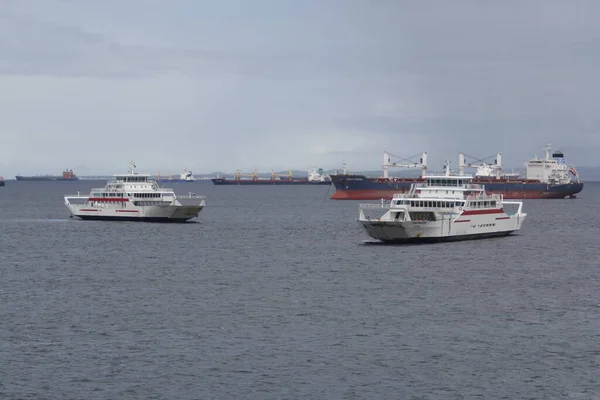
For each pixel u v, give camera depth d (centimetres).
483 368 7369
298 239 18938
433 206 16950
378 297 10619
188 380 7038
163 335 8450
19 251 16238
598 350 7919
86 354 7744
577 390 6831
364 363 7500
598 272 13075
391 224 16150
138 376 7131
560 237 19338
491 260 14325
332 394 6738
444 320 9194
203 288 11388
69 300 10388
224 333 8550
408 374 7206
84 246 17150
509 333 8569
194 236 19562
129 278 12381
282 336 8438
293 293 10944
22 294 10850
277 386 6906
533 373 7238
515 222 18912
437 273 12719
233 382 6994
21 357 7631
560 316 9425
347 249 16275
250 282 11944
